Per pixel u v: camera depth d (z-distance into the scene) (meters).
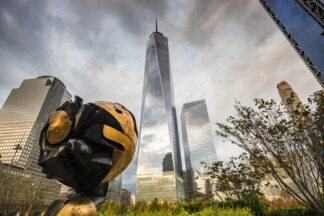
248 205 10.97
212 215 6.81
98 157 4.44
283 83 75.31
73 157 4.43
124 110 5.46
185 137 170.38
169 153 102.12
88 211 4.19
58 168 4.45
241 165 12.41
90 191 4.79
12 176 28.72
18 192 27.28
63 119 4.42
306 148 7.92
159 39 153.25
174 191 86.94
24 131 76.81
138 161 104.44
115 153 4.88
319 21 54.38
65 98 104.38
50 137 4.36
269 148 8.28
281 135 8.03
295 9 63.25
